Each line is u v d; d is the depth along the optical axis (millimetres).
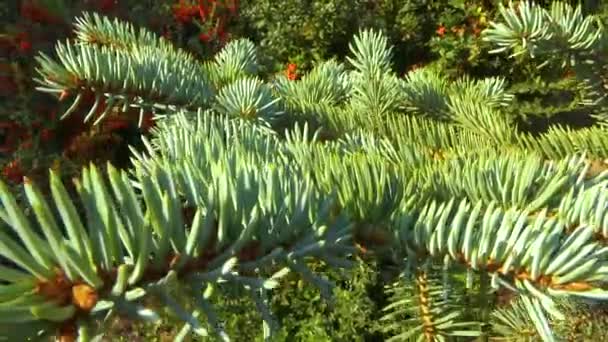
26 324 473
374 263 815
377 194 806
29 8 5324
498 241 690
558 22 1204
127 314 503
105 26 1768
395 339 1062
